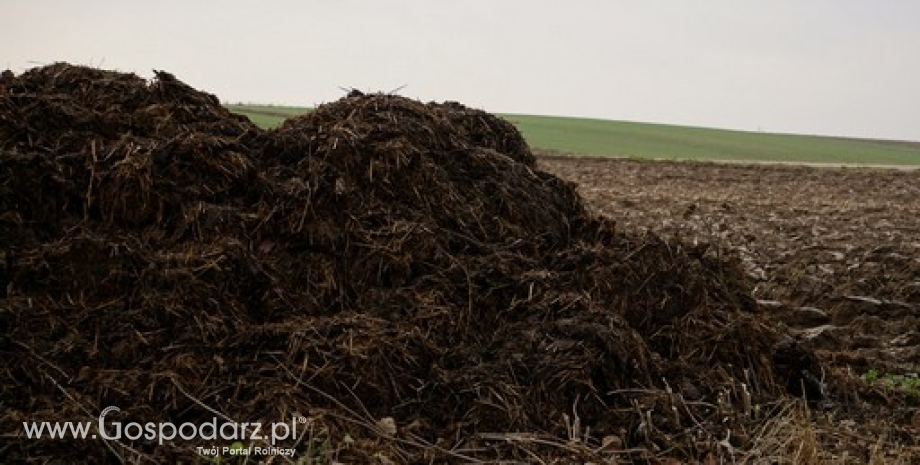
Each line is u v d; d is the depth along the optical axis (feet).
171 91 19.81
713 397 17.12
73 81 19.44
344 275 17.42
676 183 77.20
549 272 18.25
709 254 21.03
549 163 98.78
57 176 17.06
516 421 15.33
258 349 15.61
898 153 199.31
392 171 18.86
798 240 36.58
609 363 16.56
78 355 15.08
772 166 98.99
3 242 16.21
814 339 22.27
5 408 14.20
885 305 25.13
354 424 14.78
